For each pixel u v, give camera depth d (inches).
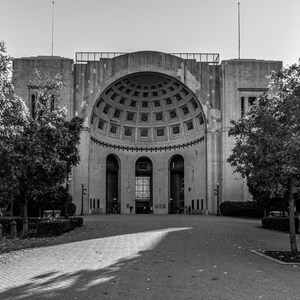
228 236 864.3
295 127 557.3
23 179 932.0
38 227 894.4
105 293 358.9
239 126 629.0
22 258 564.1
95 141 2041.1
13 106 717.3
